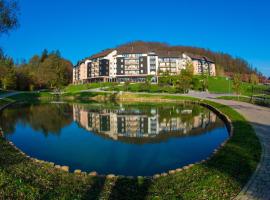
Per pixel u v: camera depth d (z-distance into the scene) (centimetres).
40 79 13975
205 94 9250
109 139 2791
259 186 1190
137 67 16088
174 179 1371
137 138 2816
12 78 11569
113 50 16900
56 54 17812
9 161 1616
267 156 1588
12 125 3675
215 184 1237
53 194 1152
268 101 4662
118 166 1889
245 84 13038
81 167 1873
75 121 4078
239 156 1597
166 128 3416
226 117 3512
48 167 1591
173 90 10975
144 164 1934
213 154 1752
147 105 6869
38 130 3306
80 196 1161
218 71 19675
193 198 1123
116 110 5669
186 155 2162
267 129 2397
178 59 16412
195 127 3422
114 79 16475
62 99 9712
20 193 1116
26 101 8531
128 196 1188
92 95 10500
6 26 3575
